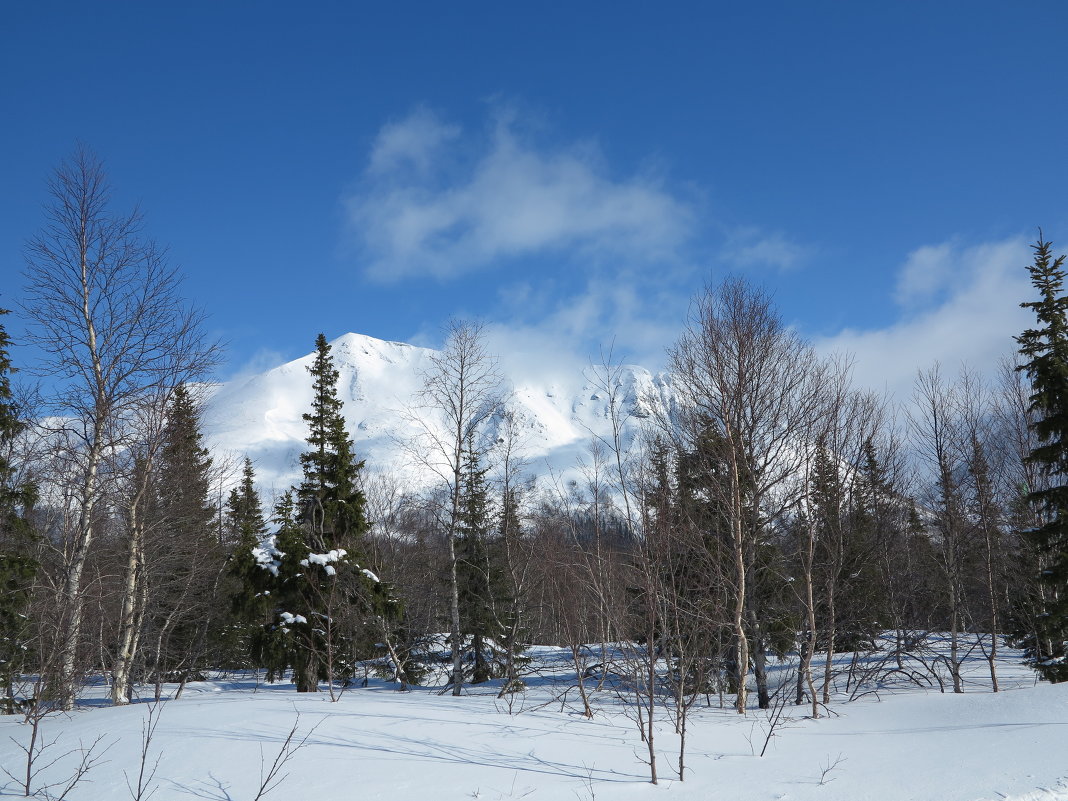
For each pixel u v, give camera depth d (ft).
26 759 35.83
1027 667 90.02
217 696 69.36
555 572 62.59
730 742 43.06
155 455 65.62
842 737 44.09
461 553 90.38
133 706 56.39
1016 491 87.61
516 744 40.40
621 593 51.21
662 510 48.73
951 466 77.25
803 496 61.62
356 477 89.10
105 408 60.64
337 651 81.46
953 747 37.73
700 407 65.05
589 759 37.04
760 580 68.44
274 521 87.56
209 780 31.55
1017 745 36.63
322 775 32.40
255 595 77.77
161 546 67.97
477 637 101.14
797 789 30.12
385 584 85.20
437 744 39.47
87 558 64.49
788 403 65.82
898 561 80.74
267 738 39.47
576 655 55.52
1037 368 73.05
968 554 77.61
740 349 64.23
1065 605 68.64
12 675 60.90
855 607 68.95
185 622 92.73
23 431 63.00
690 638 52.60
